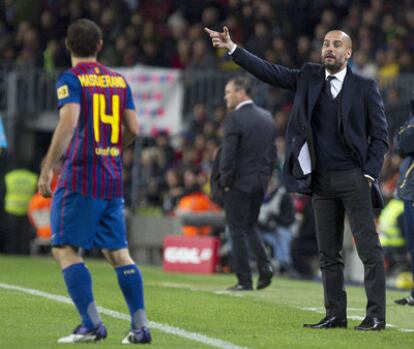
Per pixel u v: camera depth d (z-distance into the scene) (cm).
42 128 7838
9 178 7131
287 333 3056
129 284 2717
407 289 5441
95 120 2703
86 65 2738
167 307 3644
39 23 8619
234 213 4553
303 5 8062
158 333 2983
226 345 2792
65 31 8444
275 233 6122
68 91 2677
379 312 3148
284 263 6144
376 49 7494
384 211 5762
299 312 3647
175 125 7212
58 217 2691
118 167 2747
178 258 5972
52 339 2806
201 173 6781
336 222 3188
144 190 7106
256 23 7969
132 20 8156
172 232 6600
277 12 7981
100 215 2708
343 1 8144
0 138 4325
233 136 4528
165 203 6862
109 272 5366
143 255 6850
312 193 3184
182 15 8512
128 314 3391
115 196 2728
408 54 7506
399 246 5694
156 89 7238
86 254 6906
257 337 2955
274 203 6078
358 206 3128
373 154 3123
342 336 3003
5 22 8781
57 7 8512
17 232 7150
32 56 8212
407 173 4022
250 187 4538
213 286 4766
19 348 2639
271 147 4612
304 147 3144
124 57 7944
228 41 3164
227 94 4619
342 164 3123
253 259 6291
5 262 5928
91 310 2717
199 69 7500
